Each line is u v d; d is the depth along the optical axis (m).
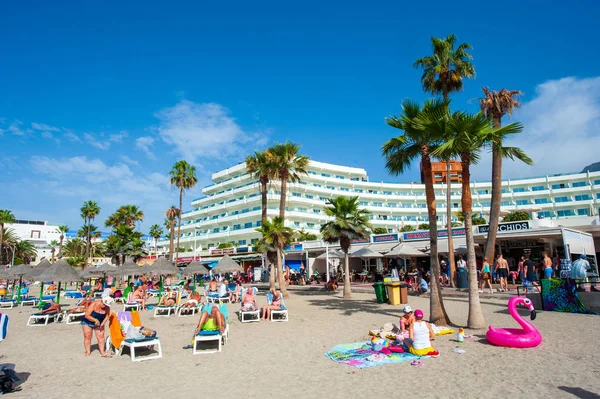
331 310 15.44
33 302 22.11
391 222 76.50
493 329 8.45
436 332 9.41
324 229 20.03
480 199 78.75
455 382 5.84
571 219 35.16
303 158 25.69
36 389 6.18
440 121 10.35
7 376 6.11
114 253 39.88
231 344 9.44
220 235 70.00
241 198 71.75
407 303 17.02
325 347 8.66
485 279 17.98
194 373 6.89
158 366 7.48
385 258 36.12
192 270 23.28
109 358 8.28
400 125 11.62
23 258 77.69
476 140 10.28
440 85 23.33
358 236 19.88
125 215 56.34
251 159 26.00
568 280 12.72
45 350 9.34
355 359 7.34
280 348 8.78
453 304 15.70
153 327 12.62
